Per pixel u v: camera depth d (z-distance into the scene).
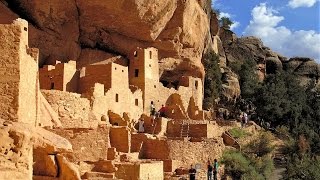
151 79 41.41
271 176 36.06
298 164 35.78
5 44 15.91
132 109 37.38
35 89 18.28
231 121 43.66
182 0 43.62
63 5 36.84
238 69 64.25
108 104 33.72
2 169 11.32
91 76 35.44
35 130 15.45
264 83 63.50
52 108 27.31
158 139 30.14
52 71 34.62
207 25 50.31
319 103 61.91
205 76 53.62
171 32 43.97
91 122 29.31
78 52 40.16
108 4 37.81
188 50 46.38
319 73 75.56
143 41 42.91
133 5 38.47
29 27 35.91
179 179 26.66
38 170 15.81
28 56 17.06
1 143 11.62
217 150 33.62
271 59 74.88
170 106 41.09
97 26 39.91
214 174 28.80
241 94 60.66
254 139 40.41
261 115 56.34
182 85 45.62
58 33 37.94
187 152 30.67
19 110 15.84
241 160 33.75
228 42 72.81
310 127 56.91
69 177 15.91
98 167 20.97
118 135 26.88
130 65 41.34
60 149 15.36
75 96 29.11
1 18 33.81
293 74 71.81
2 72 15.78
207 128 36.12
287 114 57.12
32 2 35.62
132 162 22.92
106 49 41.75
